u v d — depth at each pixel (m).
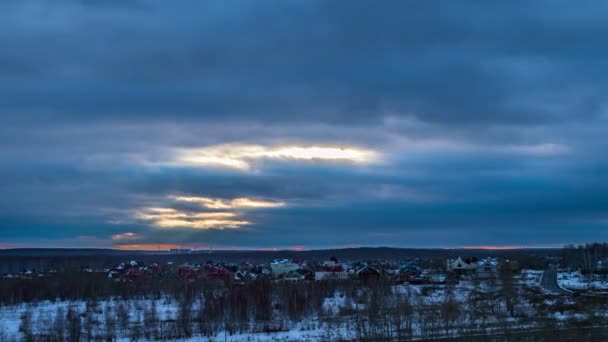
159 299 121.75
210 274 165.62
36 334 79.69
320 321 85.88
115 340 74.94
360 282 130.50
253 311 87.25
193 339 74.31
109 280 142.00
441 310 85.75
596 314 84.00
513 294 102.38
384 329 76.56
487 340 68.94
